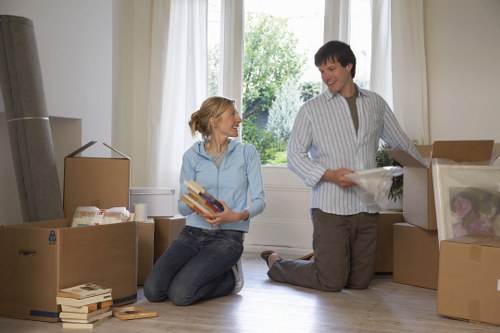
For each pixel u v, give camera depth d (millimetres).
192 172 3289
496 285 2762
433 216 3436
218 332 2568
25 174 3422
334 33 4871
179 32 5156
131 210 3688
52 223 3170
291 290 3453
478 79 4590
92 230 2797
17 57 3441
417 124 4582
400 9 4605
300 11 5031
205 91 5074
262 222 5043
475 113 4598
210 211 3025
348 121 3490
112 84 5105
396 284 3707
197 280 2994
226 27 5113
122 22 5180
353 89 3561
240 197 3238
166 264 3096
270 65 5102
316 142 3539
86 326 2594
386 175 3365
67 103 4117
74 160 3500
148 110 5242
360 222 3475
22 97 3438
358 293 3426
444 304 2887
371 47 4695
